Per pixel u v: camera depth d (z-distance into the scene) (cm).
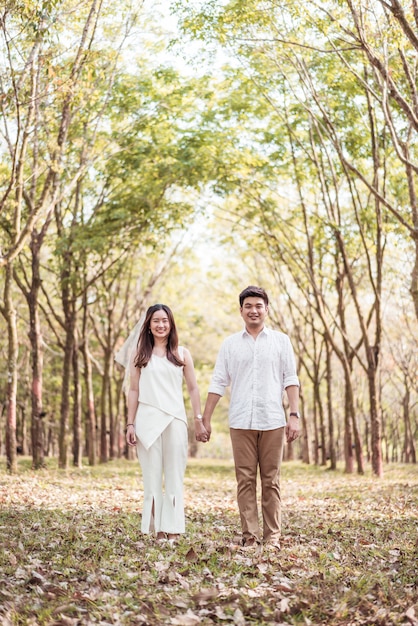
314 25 1195
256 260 2853
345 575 528
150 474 661
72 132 1664
